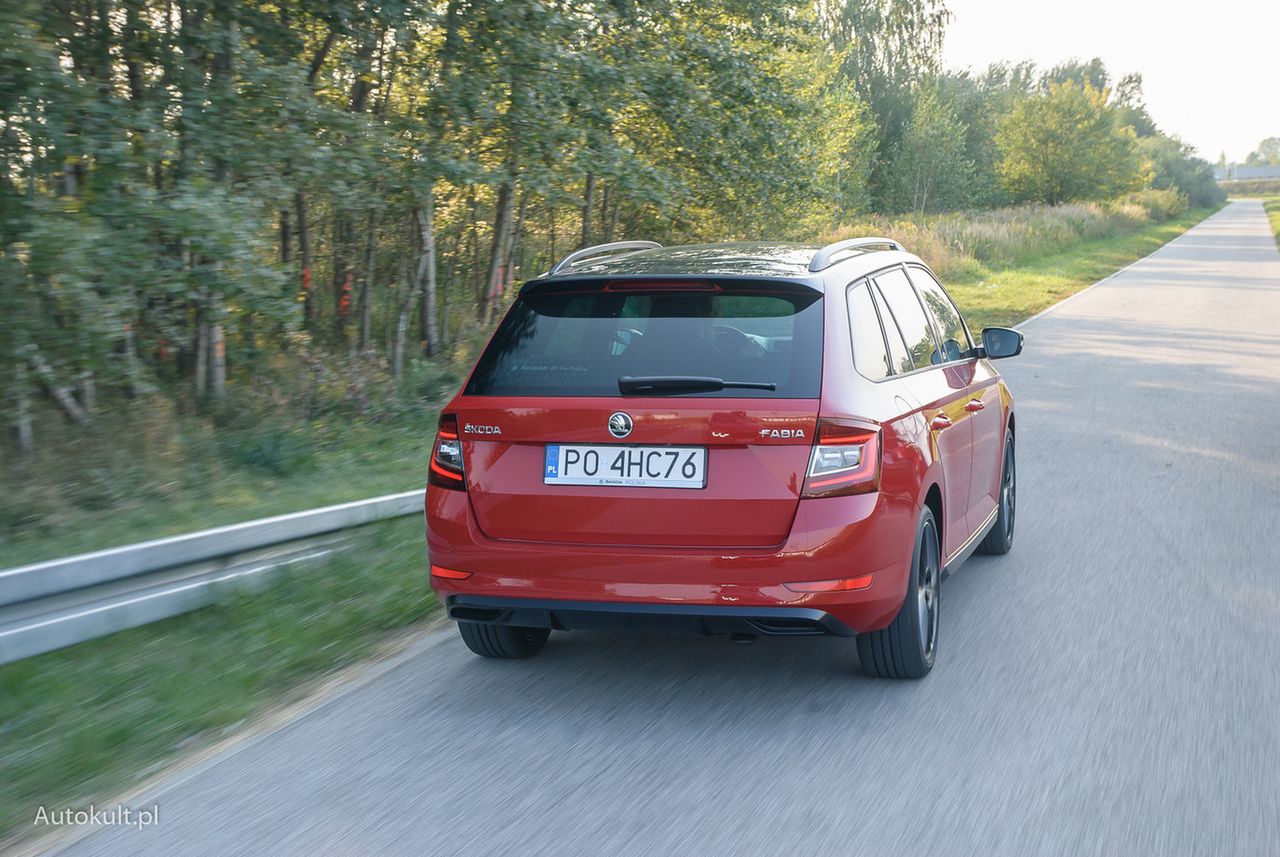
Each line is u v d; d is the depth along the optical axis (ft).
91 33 31.19
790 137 57.00
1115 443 33.78
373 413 35.29
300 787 12.21
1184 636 17.06
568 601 13.97
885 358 15.43
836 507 13.35
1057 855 10.44
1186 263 133.08
